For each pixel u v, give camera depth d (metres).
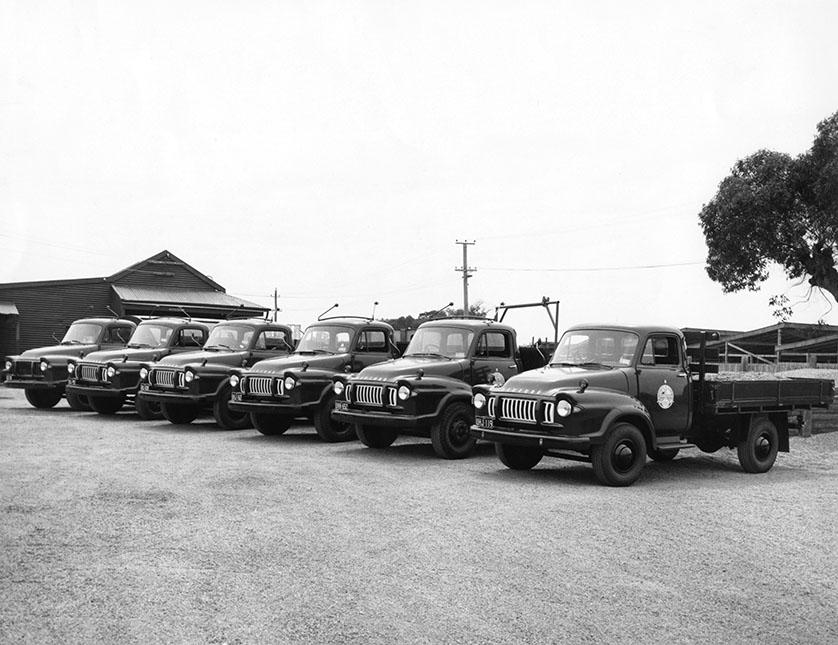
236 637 4.43
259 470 10.01
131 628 4.52
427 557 6.12
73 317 40.00
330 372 13.34
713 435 11.47
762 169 20.61
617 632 4.68
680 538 6.97
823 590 5.64
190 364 14.78
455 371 12.01
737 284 21.66
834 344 35.28
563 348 11.01
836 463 12.47
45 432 13.93
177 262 43.31
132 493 8.29
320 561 5.93
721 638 4.64
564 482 9.77
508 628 4.68
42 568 5.59
